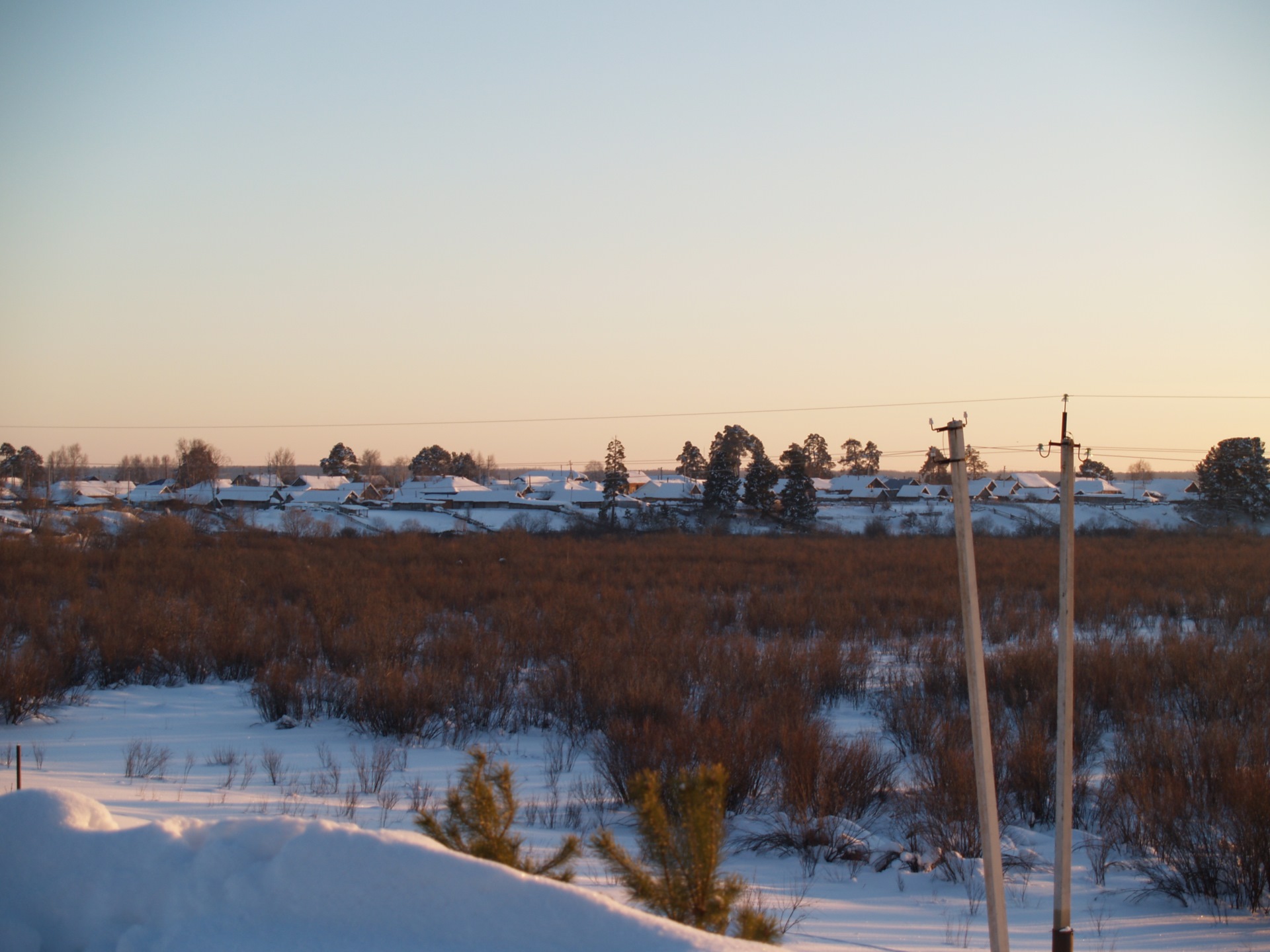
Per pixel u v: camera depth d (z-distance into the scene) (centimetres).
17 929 404
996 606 3494
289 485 12419
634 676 1748
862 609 3344
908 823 1129
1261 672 1914
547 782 1312
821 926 730
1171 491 13112
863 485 11612
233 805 987
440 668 1952
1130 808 1177
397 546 5909
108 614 2533
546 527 7969
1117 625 3148
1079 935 771
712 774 495
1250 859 896
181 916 390
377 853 389
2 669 1728
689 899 477
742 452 12838
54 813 433
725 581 4291
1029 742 1278
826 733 1405
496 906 376
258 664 2262
